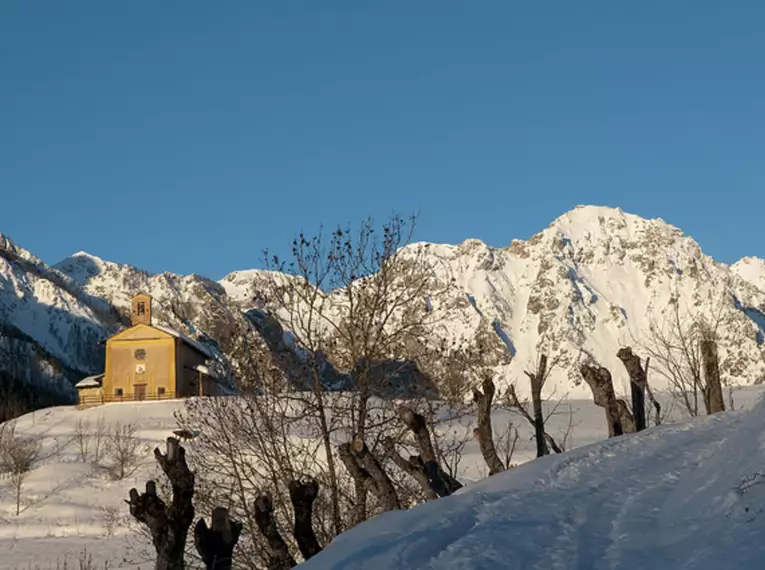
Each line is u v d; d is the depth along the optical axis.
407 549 10.12
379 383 22.98
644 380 21.84
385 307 23.94
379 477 16.75
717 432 16.16
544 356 23.52
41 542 50.78
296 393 23.33
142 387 112.44
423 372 23.67
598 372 20.73
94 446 79.25
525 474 13.76
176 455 16.56
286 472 22.75
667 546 9.97
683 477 13.00
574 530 10.71
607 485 12.89
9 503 60.72
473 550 9.96
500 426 68.75
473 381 23.80
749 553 8.93
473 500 12.22
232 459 23.06
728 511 10.38
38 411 102.00
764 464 11.18
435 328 24.38
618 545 10.17
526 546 10.13
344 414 22.94
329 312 24.89
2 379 149.50
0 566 45.03
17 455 70.38
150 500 16.14
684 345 36.16
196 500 23.23
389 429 23.08
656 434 16.34
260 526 15.24
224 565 15.13
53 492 63.25
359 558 10.02
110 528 52.28
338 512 21.19
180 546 15.99
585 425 73.38
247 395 23.39
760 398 13.29
